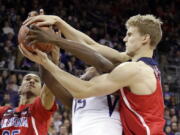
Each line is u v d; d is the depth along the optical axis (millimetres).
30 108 4902
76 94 2877
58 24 3238
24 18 16672
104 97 3074
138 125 2869
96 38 17719
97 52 3066
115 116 3031
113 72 2889
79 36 3369
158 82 3008
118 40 18297
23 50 2891
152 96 2918
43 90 4672
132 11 20562
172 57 17531
